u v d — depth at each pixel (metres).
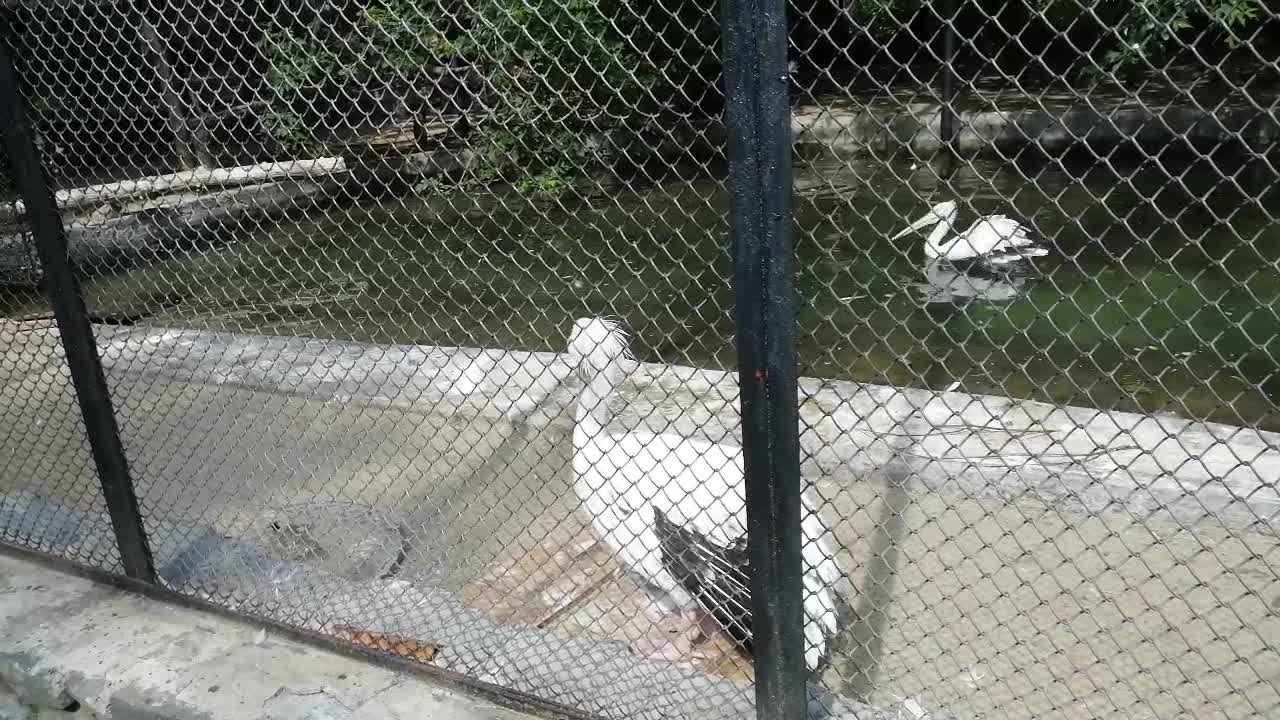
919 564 3.09
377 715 2.46
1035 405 3.86
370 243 8.19
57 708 2.73
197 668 2.68
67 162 3.00
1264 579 2.83
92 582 3.15
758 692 2.14
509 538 3.54
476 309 7.08
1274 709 2.34
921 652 2.70
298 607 2.93
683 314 6.61
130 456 4.34
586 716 2.39
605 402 2.98
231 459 4.27
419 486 3.96
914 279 6.61
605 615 3.01
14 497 3.76
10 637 2.87
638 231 7.87
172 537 3.37
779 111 1.74
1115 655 2.60
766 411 1.91
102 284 5.62
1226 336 5.38
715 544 2.65
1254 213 6.83
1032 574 2.99
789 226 1.80
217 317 6.80
